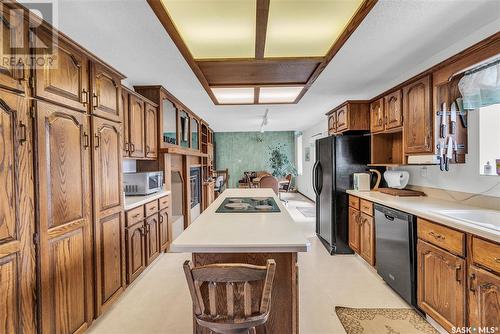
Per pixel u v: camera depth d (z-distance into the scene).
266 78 2.89
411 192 2.95
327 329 2.01
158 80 3.23
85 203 1.91
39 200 1.49
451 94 2.23
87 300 1.92
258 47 2.17
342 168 3.65
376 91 3.73
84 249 1.89
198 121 5.96
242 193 3.41
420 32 2.05
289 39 2.07
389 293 2.54
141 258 2.81
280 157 10.09
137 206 2.71
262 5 1.60
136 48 2.29
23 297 1.39
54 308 1.60
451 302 1.76
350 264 3.28
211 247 1.34
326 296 2.49
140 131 3.09
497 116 2.11
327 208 3.82
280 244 1.35
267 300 1.10
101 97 2.12
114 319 2.16
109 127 2.23
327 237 3.83
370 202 2.91
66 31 1.97
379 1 1.65
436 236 1.90
